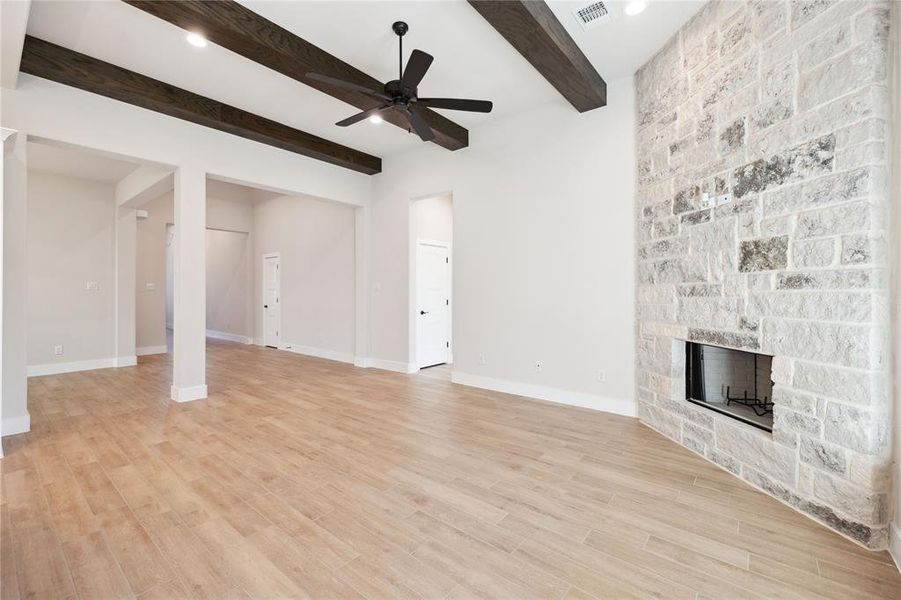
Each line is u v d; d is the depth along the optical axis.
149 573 1.65
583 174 3.95
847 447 1.90
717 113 2.64
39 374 5.50
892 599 1.52
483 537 1.89
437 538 1.89
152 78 3.64
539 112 4.26
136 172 5.38
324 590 1.56
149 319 7.20
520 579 1.62
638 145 3.54
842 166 1.93
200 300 4.23
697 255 2.83
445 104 3.06
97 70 3.34
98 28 2.96
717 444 2.65
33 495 2.25
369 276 6.11
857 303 1.87
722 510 2.12
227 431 3.28
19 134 3.18
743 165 2.45
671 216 3.10
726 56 2.56
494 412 3.82
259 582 1.60
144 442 3.03
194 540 1.86
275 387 4.80
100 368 5.92
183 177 4.10
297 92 3.89
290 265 7.76
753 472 2.38
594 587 1.58
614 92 3.72
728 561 1.73
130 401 4.14
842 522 1.91
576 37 3.08
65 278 5.74
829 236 1.98
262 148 4.75
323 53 3.25
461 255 4.98
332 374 5.58
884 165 1.83
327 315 7.00
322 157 5.25
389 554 1.77
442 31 3.01
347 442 3.05
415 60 2.56
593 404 3.92
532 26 2.66
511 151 4.50
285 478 2.47
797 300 2.12
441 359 6.46
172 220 7.44
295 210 7.63
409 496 2.26
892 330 1.82
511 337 4.53
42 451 2.85
